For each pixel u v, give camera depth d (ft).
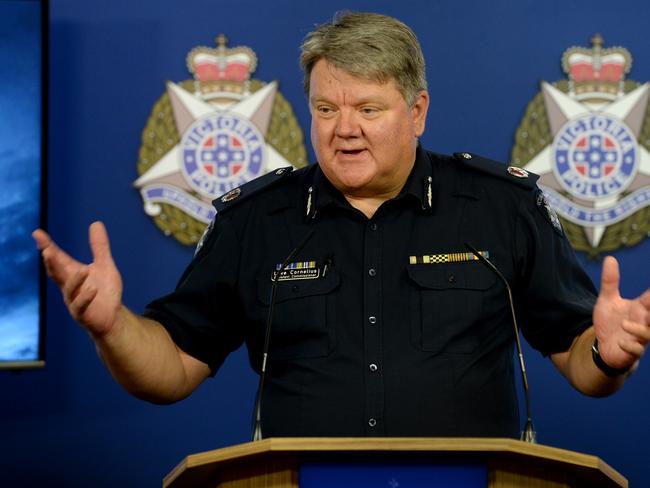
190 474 21.33
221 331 29.37
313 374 27.40
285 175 30.19
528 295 28.60
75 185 41.98
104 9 42.47
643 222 41.50
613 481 21.24
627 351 22.50
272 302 27.45
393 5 42.34
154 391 27.02
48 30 40.73
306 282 28.27
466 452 20.36
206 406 41.98
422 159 29.55
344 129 26.89
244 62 42.27
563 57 41.91
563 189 41.63
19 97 40.57
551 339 28.35
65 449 41.75
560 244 28.89
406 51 27.22
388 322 27.66
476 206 28.96
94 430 41.86
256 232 29.30
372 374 27.09
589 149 41.65
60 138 42.14
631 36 41.96
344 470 20.62
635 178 41.60
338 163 27.40
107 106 42.22
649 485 41.09
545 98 41.88
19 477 41.63
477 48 42.11
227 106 42.19
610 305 22.94
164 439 41.88
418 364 27.14
